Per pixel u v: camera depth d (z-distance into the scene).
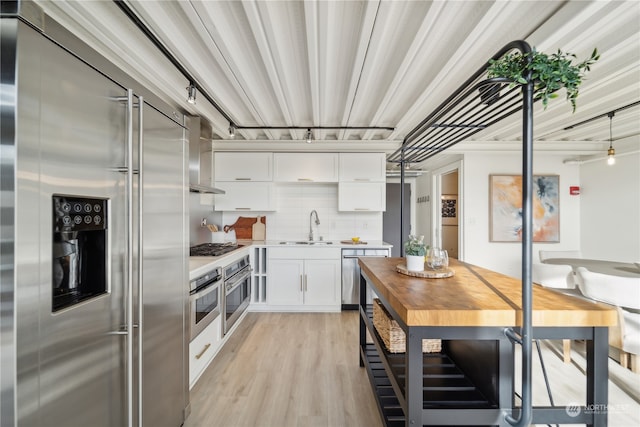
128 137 1.15
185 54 1.86
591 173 4.25
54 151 0.86
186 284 1.74
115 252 1.11
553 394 2.04
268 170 3.98
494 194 4.33
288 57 2.03
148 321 1.34
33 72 0.80
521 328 1.02
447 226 6.18
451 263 2.11
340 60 2.06
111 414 1.09
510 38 1.77
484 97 1.36
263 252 3.91
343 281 3.81
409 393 1.06
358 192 3.99
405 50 1.89
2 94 0.75
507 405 1.13
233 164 3.98
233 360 2.51
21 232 0.77
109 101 1.09
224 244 3.54
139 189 1.20
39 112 0.82
